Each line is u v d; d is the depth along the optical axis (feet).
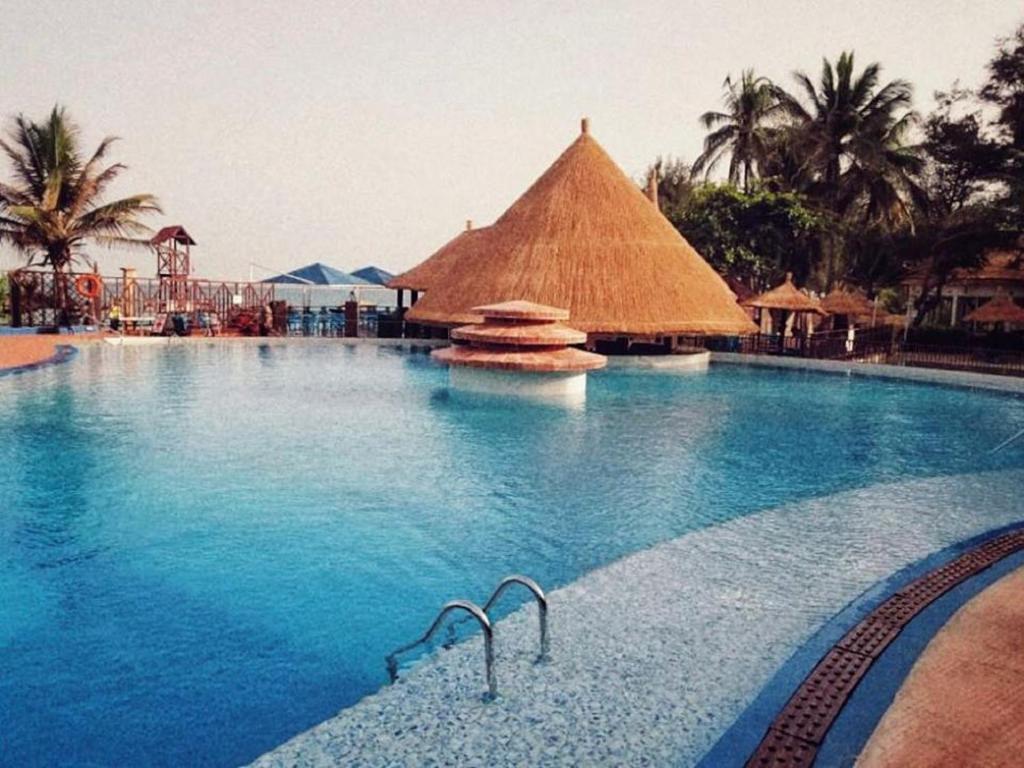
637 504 27.17
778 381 66.13
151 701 13.41
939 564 18.53
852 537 21.20
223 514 24.93
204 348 80.38
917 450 38.09
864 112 126.82
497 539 23.00
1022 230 94.79
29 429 38.14
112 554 21.12
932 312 132.05
